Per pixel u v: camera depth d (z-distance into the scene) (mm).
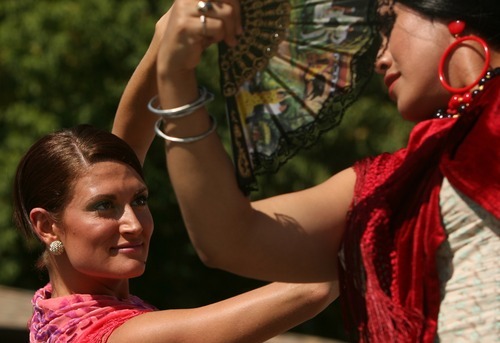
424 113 3275
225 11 2885
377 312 3064
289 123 3146
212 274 20266
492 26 3131
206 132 2949
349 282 3197
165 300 20078
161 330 3656
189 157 2943
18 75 19375
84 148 3936
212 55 15789
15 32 19359
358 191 3252
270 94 3123
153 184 18938
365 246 3131
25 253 19453
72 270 4012
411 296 3059
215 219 2980
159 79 2934
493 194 2959
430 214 3076
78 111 19375
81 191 3881
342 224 3250
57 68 19297
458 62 3160
